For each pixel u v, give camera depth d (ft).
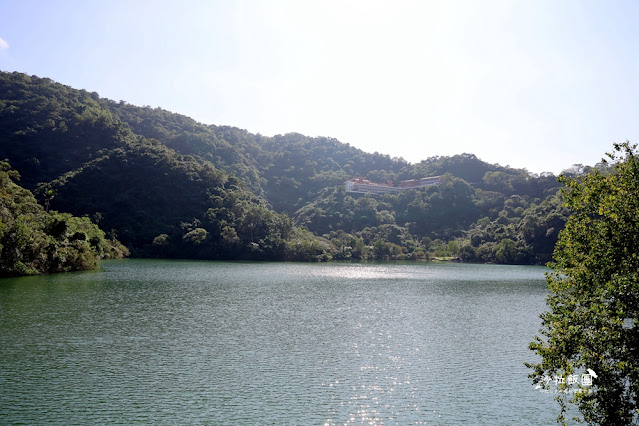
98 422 82.99
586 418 68.03
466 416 90.94
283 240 619.26
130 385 101.40
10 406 88.79
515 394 102.73
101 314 175.52
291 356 126.93
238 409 90.48
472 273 444.14
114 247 528.63
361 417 88.79
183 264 476.54
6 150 629.10
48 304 192.54
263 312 193.16
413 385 106.73
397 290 288.30
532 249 608.19
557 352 68.80
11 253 285.02
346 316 189.06
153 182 638.12
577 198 72.54
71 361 116.47
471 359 128.47
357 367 118.93
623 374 62.49
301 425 84.38
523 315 199.82
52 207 556.10
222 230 602.85
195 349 131.34
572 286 71.92
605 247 67.15
